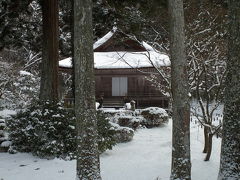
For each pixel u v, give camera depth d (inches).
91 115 257.3
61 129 405.4
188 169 251.4
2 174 332.2
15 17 512.4
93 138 257.0
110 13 530.0
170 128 671.1
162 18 487.5
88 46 258.1
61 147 393.7
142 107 1230.3
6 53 1202.6
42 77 493.7
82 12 258.2
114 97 1253.7
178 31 253.3
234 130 229.8
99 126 405.7
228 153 231.9
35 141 400.2
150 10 470.0
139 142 514.3
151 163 369.4
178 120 252.1
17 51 1259.8
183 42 254.2
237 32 229.0
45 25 498.6
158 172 328.2
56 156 395.5
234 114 230.2
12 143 441.7
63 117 407.2
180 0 255.1
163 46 547.2
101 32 600.7
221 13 459.5
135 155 417.4
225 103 236.7
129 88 1254.9
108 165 362.9
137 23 505.7
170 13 257.1
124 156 412.5
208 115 362.9
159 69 524.7
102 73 1192.8
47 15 497.4
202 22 462.3
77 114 259.9
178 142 252.1
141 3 467.5
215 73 383.9
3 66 1007.6
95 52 1188.5
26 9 514.0
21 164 372.2
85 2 258.5
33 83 1110.4
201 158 378.6
